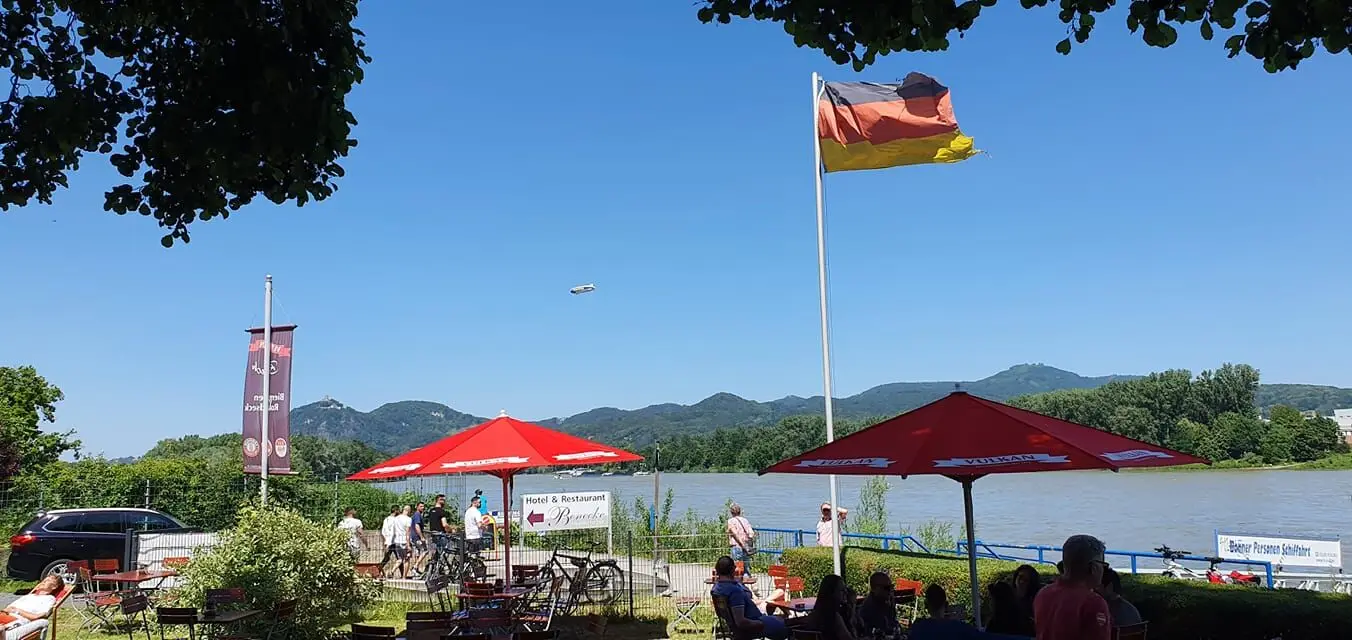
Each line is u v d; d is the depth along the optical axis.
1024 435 6.94
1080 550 5.45
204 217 6.95
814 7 5.30
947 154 14.41
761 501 67.88
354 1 6.89
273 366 18.06
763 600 14.88
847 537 20.61
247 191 6.95
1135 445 7.32
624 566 20.25
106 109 6.79
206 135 6.19
